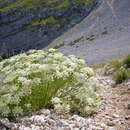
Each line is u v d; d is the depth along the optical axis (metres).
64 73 4.70
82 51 30.03
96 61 22.86
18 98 4.25
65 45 37.06
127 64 10.37
